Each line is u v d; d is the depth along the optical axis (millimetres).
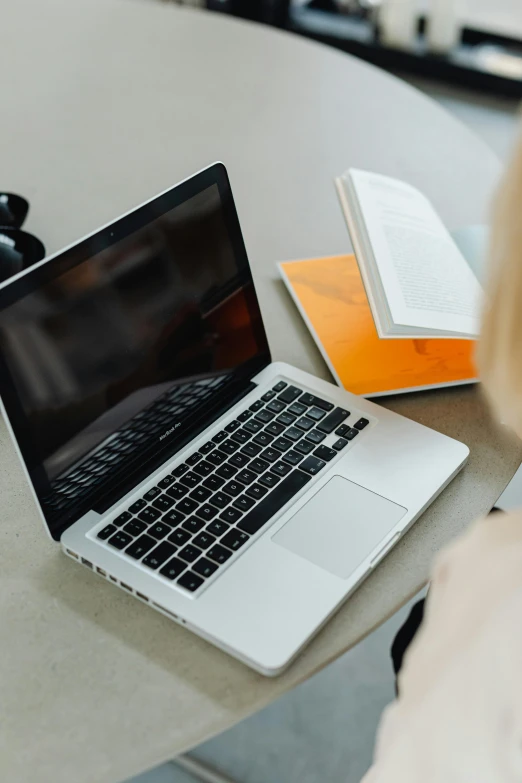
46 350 708
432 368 911
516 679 392
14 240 956
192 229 818
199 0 2637
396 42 2838
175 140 1265
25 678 640
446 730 411
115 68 1425
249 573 688
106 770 586
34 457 702
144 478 772
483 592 432
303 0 2977
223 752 1338
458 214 1128
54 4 1591
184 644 658
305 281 1026
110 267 753
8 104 1331
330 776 1315
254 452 799
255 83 1400
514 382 405
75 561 724
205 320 835
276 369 895
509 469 810
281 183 1190
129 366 773
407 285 899
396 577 705
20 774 584
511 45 2844
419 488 765
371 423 833
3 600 692
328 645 653
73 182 1175
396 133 1300
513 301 385
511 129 2631
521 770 383
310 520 732
